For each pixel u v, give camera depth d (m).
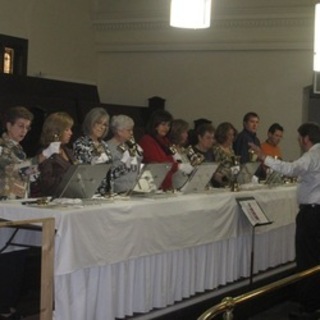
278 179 5.89
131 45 10.70
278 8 9.58
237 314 4.89
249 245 5.37
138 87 10.73
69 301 3.63
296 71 9.62
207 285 4.91
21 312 3.46
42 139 4.17
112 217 3.79
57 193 3.79
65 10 10.34
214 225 4.77
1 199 3.92
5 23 9.27
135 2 10.56
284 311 5.30
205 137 5.53
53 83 9.21
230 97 10.05
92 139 4.34
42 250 3.38
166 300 4.43
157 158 4.89
